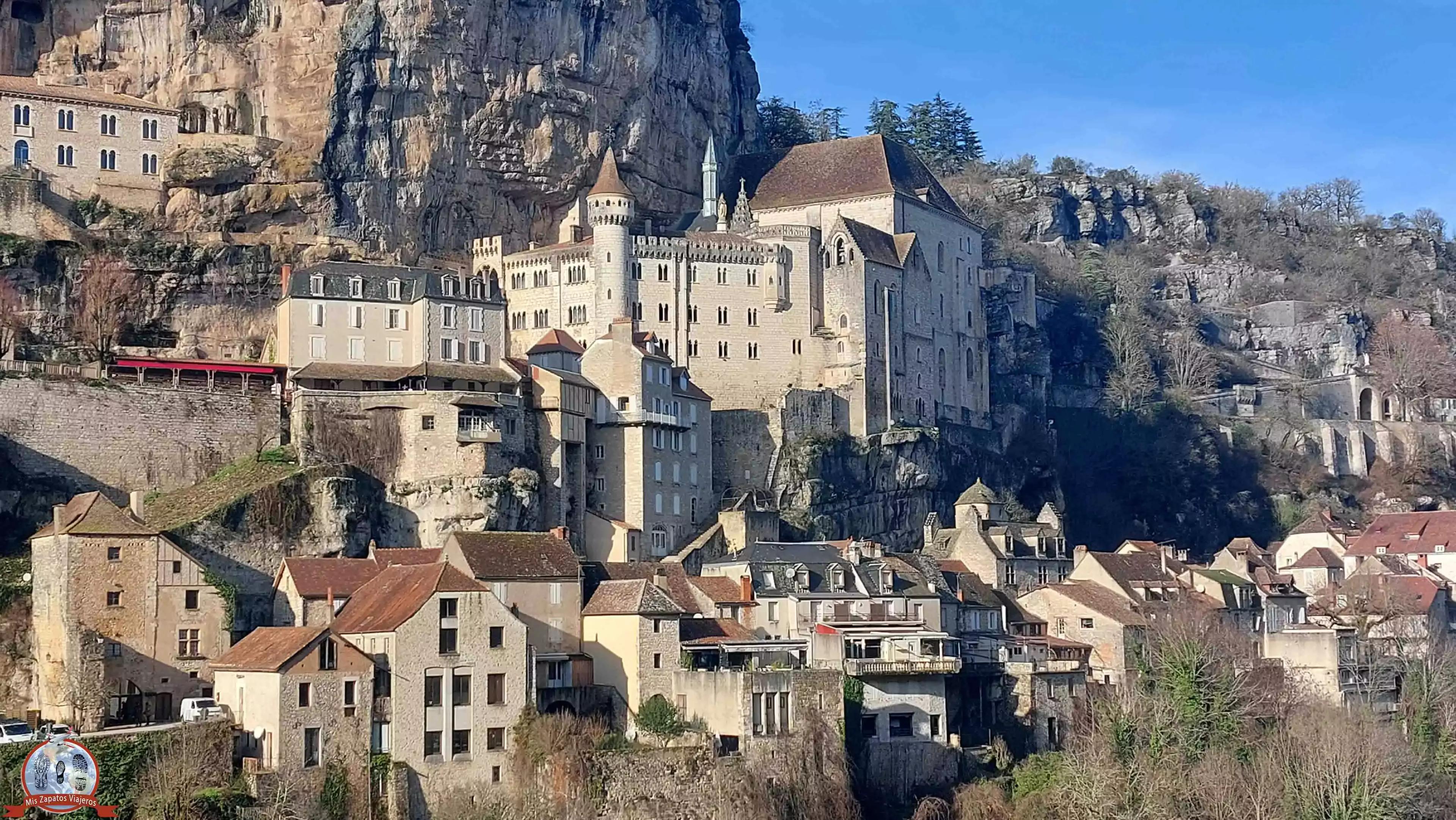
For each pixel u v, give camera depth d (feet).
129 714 410.52
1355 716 487.20
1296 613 620.08
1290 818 435.53
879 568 513.45
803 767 409.49
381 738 379.96
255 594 465.47
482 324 598.34
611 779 391.04
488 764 389.60
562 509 561.84
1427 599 634.84
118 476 508.53
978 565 589.32
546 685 417.49
